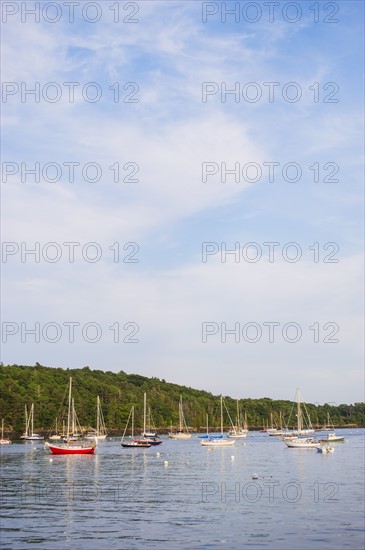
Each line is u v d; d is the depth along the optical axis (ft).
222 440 645.51
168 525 173.27
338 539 155.22
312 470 351.05
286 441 618.85
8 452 533.14
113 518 183.83
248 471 345.72
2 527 170.50
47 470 350.02
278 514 190.39
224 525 173.17
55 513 192.75
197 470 352.28
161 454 504.43
